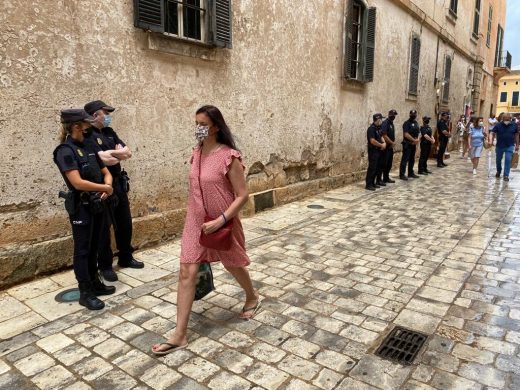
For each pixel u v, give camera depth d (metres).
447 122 13.29
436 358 2.79
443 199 8.09
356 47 9.34
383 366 2.71
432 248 5.11
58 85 3.92
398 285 4.00
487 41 22.67
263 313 3.43
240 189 2.93
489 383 2.53
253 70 6.34
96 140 3.79
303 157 7.93
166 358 2.78
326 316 3.38
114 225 4.04
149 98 4.79
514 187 9.45
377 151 8.90
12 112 3.62
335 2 8.22
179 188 5.31
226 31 5.54
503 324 3.26
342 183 9.40
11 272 3.75
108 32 4.29
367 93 10.05
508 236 5.62
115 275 4.04
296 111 7.52
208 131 2.87
